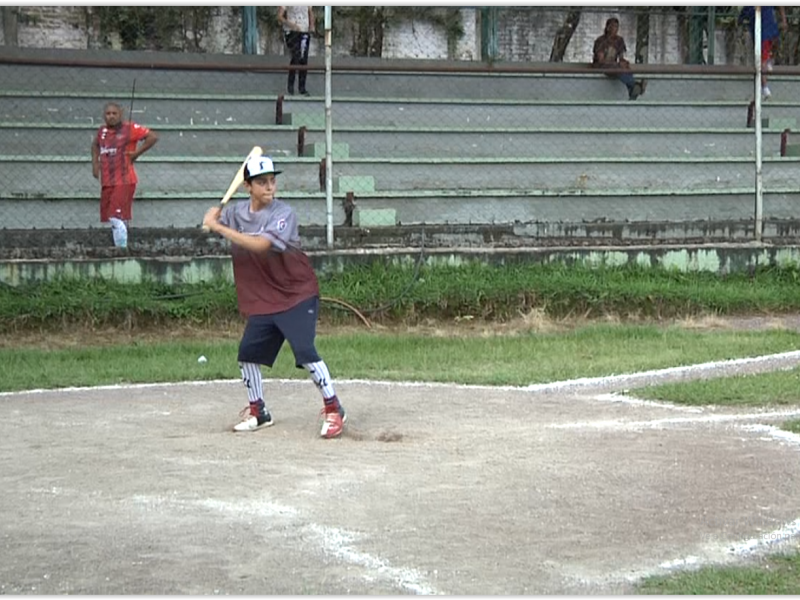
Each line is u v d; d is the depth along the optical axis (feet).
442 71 61.72
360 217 56.90
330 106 53.31
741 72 62.34
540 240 57.62
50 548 20.15
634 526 21.81
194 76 67.82
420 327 49.85
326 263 52.34
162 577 18.80
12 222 53.47
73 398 35.45
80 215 54.49
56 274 49.34
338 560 19.70
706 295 52.90
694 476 25.34
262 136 62.80
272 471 25.36
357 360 42.11
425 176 62.03
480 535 21.12
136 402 34.71
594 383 38.14
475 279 52.24
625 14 87.25
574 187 64.23
